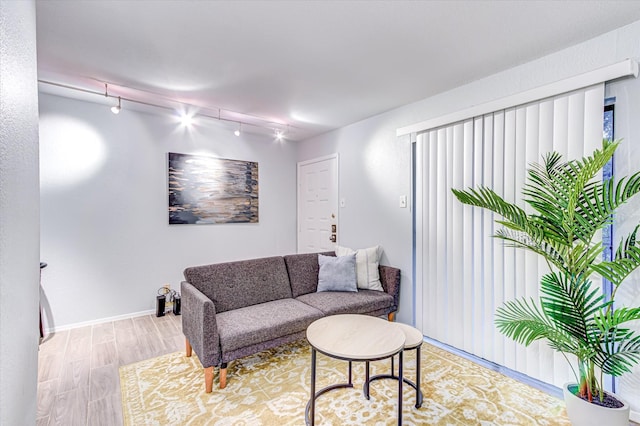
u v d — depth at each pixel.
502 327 2.03
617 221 1.82
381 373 2.23
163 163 3.59
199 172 3.83
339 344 1.59
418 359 1.82
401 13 1.67
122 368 2.27
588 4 1.59
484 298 2.40
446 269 2.69
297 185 4.76
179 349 2.59
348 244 3.78
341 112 3.31
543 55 2.10
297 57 2.15
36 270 1.32
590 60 1.91
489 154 2.38
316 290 3.08
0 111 0.61
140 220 3.44
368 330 1.79
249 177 4.27
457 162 2.59
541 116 2.09
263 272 2.80
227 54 2.11
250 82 2.57
